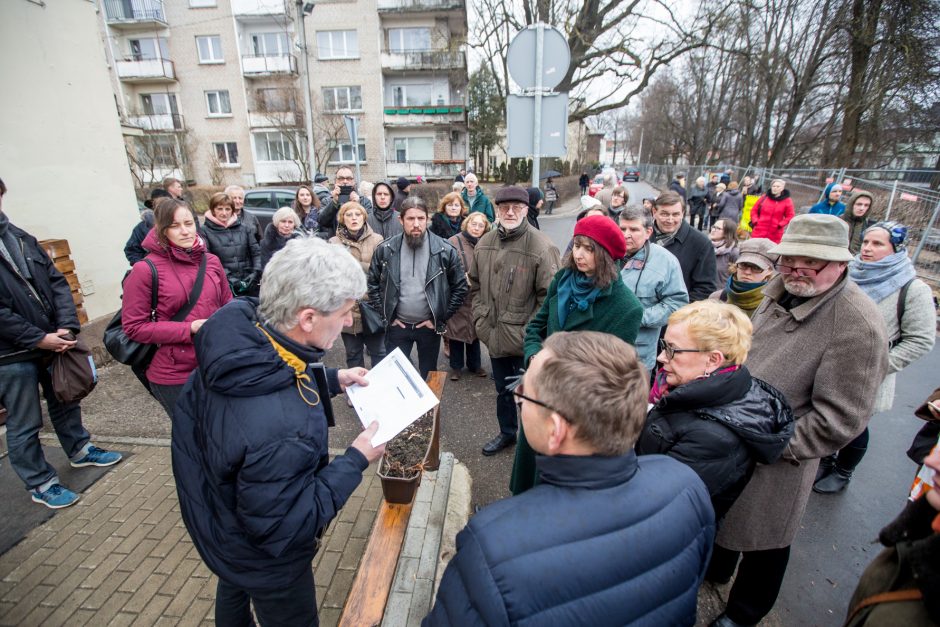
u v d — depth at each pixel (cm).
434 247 341
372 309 355
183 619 189
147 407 363
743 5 1598
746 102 2155
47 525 240
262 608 137
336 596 198
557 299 226
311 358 125
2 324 225
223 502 119
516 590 79
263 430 110
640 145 5634
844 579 225
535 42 329
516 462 212
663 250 279
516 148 354
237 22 2245
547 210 1917
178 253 235
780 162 1816
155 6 2220
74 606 195
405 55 2347
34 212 415
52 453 301
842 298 161
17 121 400
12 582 206
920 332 244
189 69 2316
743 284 258
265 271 123
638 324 205
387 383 163
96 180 466
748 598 183
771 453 133
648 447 148
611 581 83
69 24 437
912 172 893
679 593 91
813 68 1584
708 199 1313
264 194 1081
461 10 2317
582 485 89
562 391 90
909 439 345
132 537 232
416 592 191
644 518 89
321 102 2394
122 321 229
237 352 109
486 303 300
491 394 406
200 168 2427
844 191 839
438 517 233
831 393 159
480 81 2812
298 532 115
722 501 142
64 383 254
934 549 75
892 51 1253
